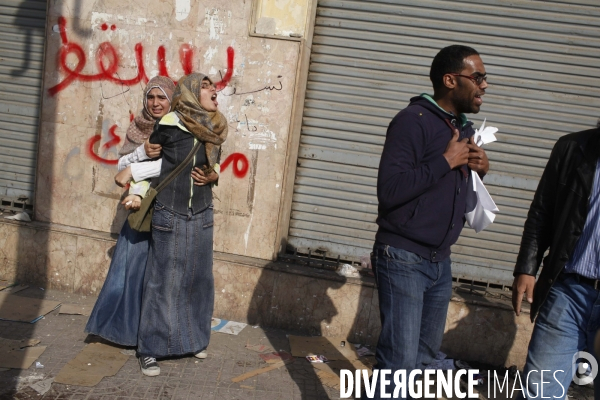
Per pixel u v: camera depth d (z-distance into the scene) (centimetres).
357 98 496
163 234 390
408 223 284
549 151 488
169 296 396
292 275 480
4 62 530
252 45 475
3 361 378
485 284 504
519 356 463
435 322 308
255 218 490
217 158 403
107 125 499
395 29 487
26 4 522
